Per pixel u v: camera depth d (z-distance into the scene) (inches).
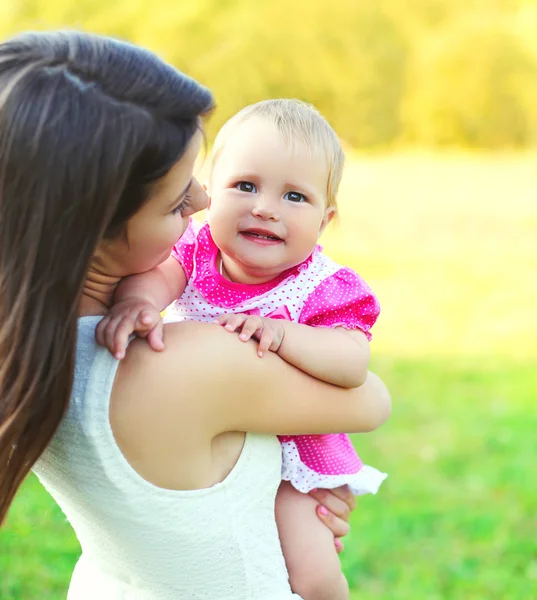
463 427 244.1
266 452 59.8
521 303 410.0
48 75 49.0
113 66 50.8
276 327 60.2
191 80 54.3
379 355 325.7
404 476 209.6
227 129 72.9
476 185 711.7
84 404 53.7
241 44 885.8
